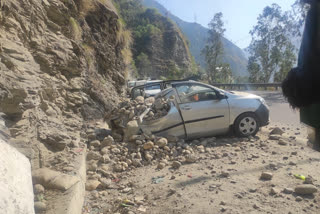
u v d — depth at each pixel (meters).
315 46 1.29
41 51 5.91
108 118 7.11
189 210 3.27
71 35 8.80
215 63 54.69
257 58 44.50
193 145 6.27
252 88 32.41
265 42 41.28
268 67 42.34
